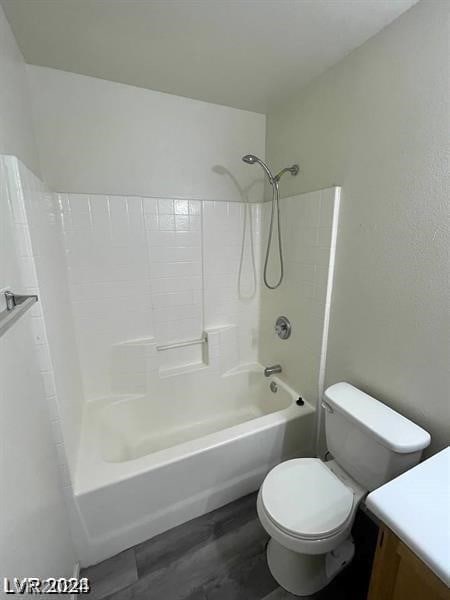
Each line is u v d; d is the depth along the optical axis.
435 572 0.56
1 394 0.63
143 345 1.83
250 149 1.94
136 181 1.68
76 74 1.44
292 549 0.99
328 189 1.41
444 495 0.71
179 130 1.72
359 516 1.43
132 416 1.85
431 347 1.03
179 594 1.12
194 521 1.41
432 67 0.94
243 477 1.51
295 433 1.62
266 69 1.40
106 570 1.20
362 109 1.21
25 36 1.14
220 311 2.11
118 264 1.73
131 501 1.22
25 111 1.24
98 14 1.03
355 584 1.15
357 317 1.35
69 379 1.31
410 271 1.08
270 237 1.92
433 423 1.05
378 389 1.27
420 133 0.99
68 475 1.09
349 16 1.04
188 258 1.92
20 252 0.86
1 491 0.58
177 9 1.01
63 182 1.52
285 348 1.93
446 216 0.94
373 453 1.08
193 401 2.06
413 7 0.98
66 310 1.44
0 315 0.58
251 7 1.01
